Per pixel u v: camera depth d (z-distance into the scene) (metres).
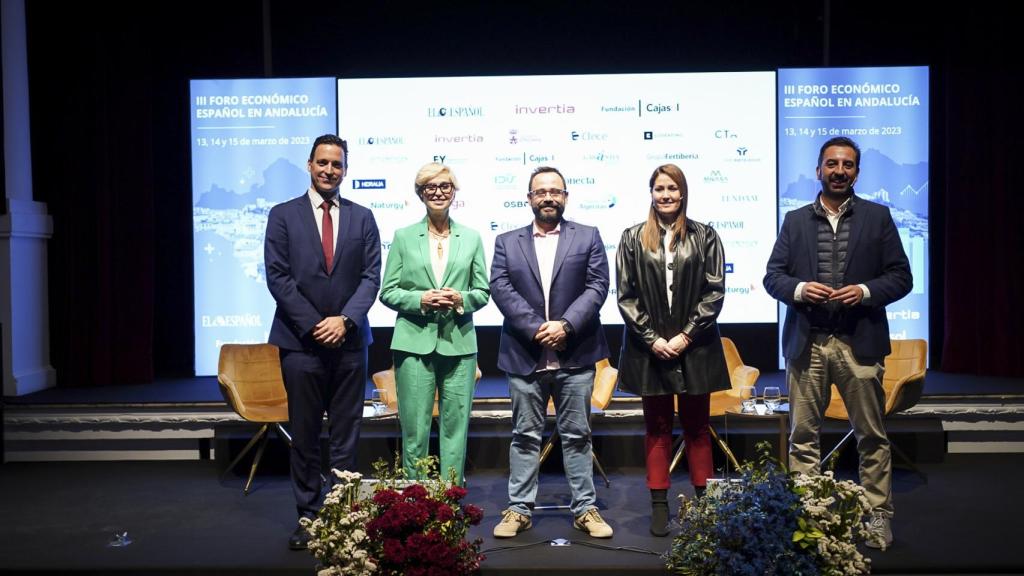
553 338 3.39
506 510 3.60
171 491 4.33
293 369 3.41
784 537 2.78
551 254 3.57
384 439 4.68
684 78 5.75
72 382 5.75
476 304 3.54
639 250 3.48
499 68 6.32
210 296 5.90
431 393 3.55
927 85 5.72
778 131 5.75
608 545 3.37
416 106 5.79
